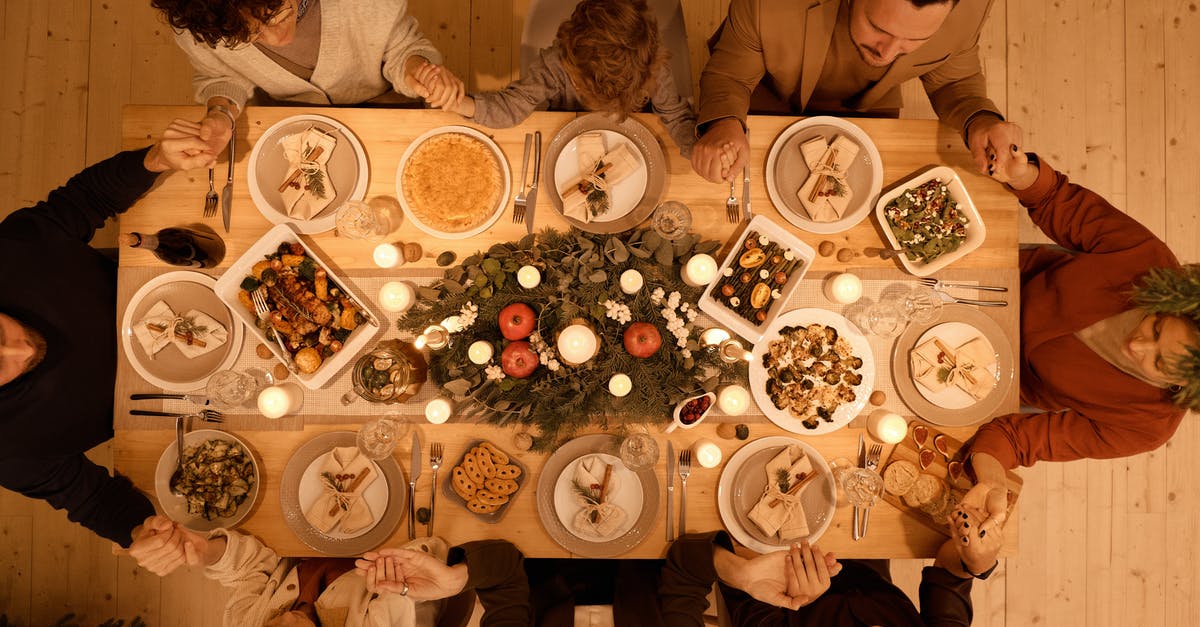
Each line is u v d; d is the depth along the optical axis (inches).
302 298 65.2
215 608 101.5
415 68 69.0
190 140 63.0
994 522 64.9
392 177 69.2
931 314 69.0
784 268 67.5
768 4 65.9
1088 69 108.8
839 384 68.6
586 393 64.0
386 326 68.2
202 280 68.1
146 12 104.5
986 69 108.3
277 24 60.0
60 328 66.8
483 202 68.1
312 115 68.6
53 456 66.4
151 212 68.9
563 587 79.0
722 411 69.0
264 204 67.8
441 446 68.1
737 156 65.8
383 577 63.3
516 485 67.6
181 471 66.4
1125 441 68.2
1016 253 71.3
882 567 82.4
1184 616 106.7
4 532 100.7
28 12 104.1
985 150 68.1
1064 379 72.5
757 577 64.7
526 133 69.6
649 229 68.1
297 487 67.2
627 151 68.0
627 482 68.2
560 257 66.6
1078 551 106.4
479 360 62.6
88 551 101.1
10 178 103.8
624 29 55.4
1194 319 59.7
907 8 52.1
